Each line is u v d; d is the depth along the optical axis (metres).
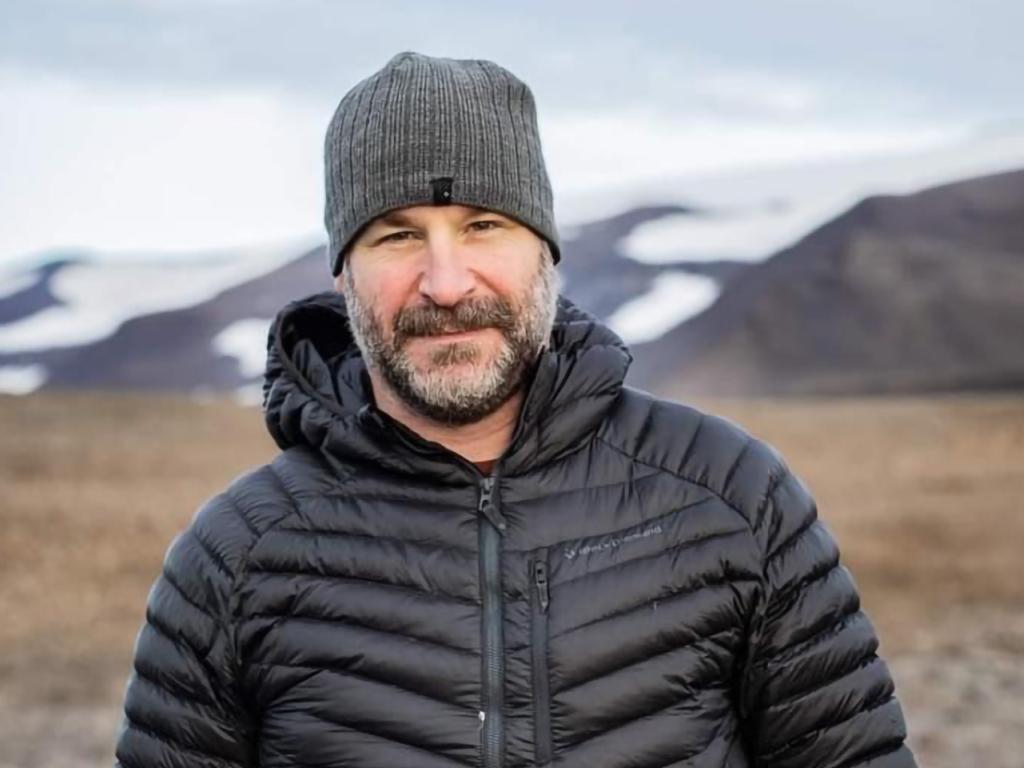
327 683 2.35
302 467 2.53
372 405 2.43
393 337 2.40
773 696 2.43
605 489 2.44
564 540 2.39
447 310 2.36
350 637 2.36
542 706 2.30
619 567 2.38
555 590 2.36
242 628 2.42
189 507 19.84
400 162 2.41
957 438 28.88
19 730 9.55
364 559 2.40
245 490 2.53
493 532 2.39
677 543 2.40
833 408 34.59
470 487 2.42
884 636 12.80
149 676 2.50
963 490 23.03
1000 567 16.52
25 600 14.12
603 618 2.34
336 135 2.51
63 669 11.57
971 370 65.44
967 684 10.61
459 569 2.37
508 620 2.34
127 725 2.53
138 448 25.19
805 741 2.44
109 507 19.38
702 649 2.37
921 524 19.61
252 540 2.45
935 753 8.62
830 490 23.09
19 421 27.33
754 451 2.52
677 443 2.50
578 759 2.29
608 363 2.48
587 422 2.45
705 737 2.34
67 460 23.36
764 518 2.44
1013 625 13.24
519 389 2.47
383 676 2.33
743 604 2.40
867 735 2.45
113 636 12.92
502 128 2.46
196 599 2.46
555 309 2.52
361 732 2.32
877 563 16.86
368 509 2.44
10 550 16.28
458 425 2.45
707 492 2.45
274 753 2.39
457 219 2.41
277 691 2.39
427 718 2.30
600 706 2.31
